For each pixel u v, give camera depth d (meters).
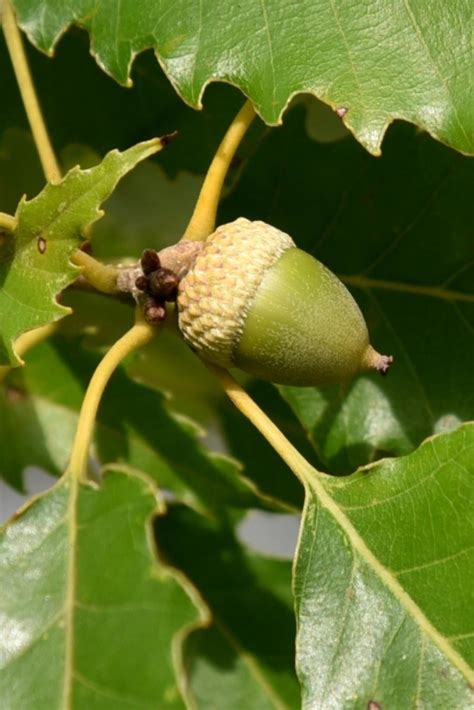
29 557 0.31
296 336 0.31
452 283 0.33
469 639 0.30
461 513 0.31
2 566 0.31
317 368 0.31
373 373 0.33
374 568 0.31
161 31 0.32
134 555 0.31
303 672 0.31
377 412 0.33
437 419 0.33
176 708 0.30
